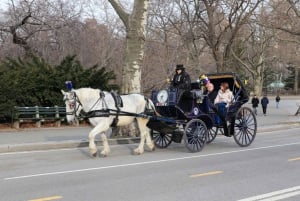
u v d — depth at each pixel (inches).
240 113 613.3
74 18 1321.4
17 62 1024.2
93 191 337.4
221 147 609.9
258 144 649.0
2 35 1255.5
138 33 687.7
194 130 553.3
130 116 527.8
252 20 1398.9
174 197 317.7
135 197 318.0
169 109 550.3
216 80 639.8
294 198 315.0
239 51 1974.7
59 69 938.7
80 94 498.0
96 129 502.0
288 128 974.4
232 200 309.1
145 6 685.9
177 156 522.6
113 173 411.8
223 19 1310.3
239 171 421.7
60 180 379.2
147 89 1185.4
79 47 1450.5
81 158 510.0
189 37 1275.8
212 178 386.9
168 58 1231.5
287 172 416.5
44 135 721.6
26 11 1176.2
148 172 416.8
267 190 339.9
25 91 861.8
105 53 1531.7
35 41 1294.3
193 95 551.5
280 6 1445.6
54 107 879.7
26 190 341.4
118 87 964.6
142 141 549.6
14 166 455.8
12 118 816.9
